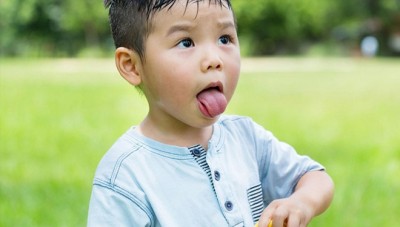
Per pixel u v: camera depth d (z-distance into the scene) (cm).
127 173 166
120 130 688
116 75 1659
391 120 803
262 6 2909
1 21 3033
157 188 164
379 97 1107
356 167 500
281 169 183
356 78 1568
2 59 2789
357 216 373
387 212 383
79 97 1068
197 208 164
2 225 357
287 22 2967
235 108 919
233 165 174
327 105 981
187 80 159
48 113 852
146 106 894
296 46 3084
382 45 3259
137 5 164
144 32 163
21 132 685
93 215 165
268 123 761
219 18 162
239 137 182
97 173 170
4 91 1202
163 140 169
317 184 175
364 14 3188
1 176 472
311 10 2969
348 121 793
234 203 167
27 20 3000
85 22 3009
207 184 167
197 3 160
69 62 2492
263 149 185
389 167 504
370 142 629
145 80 167
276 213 159
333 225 358
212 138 174
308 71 1873
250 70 1931
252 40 2992
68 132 677
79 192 422
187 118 162
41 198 409
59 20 3023
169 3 159
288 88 1283
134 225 162
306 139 635
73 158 535
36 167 502
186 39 161
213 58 158
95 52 2936
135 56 167
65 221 362
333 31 3234
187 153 168
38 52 2967
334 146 599
